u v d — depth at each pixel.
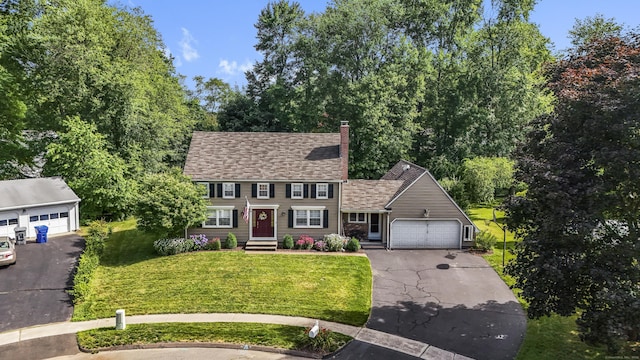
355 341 18.62
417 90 45.31
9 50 37.28
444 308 21.73
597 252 16.48
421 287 24.27
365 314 21.05
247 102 56.28
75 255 28.33
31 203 31.33
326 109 47.62
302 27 48.59
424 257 29.20
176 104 52.88
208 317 20.59
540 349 17.89
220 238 31.64
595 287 16.31
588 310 16.16
